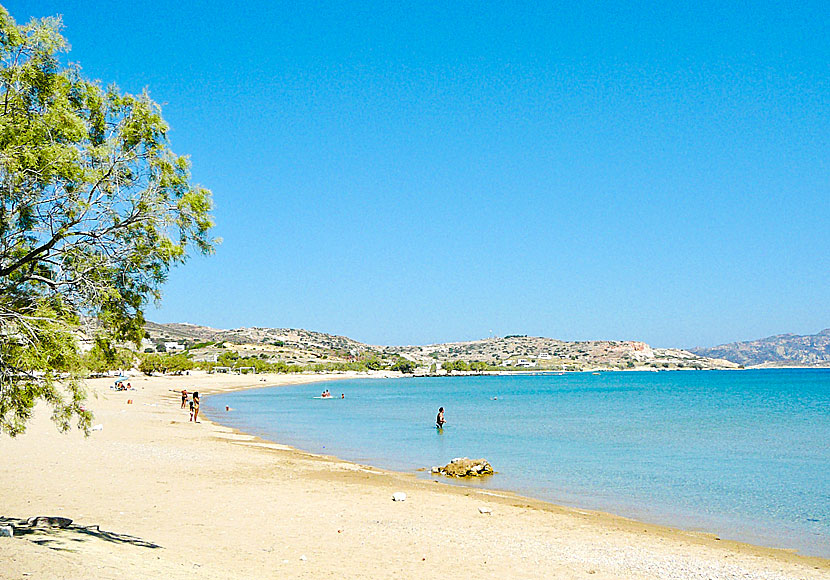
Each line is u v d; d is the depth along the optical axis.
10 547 10.81
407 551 15.02
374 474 27.89
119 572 10.16
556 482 27.58
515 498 23.61
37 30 11.09
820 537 18.52
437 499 22.12
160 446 33.19
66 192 10.86
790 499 24.14
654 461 34.38
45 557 10.40
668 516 21.19
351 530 16.84
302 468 28.17
